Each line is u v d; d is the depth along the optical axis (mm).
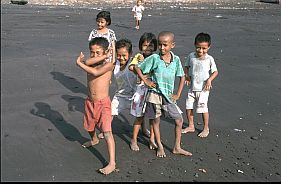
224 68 9312
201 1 35062
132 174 4379
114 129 5621
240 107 6738
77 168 4418
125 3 30203
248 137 5578
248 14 24984
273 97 7340
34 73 7824
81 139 5152
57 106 6207
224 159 4883
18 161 4438
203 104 5555
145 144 5215
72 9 23266
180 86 4969
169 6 29375
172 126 5844
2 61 8500
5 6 22688
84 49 10516
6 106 5969
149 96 4824
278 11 28469
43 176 4184
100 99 4621
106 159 4676
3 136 4980
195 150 5098
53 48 10391
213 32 15523
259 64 9961
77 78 7781
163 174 4426
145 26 16906
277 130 5859
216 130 5773
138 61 4930
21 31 13062
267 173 4582
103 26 6617
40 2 26625
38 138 5043
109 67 4617
